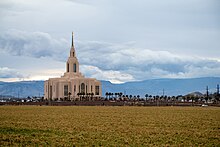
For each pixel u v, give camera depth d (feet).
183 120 344.90
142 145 179.01
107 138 202.28
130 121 328.90
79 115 426.92
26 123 302.45
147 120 343.05
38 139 196.34
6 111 531.09
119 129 252.21
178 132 234.58
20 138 200.23
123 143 184.55
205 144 182.91
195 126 279.69
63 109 615.98
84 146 174.50
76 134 221.46
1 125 281.33
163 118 374.63
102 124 293.64
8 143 182.50
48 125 283.59
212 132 235.40
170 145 179.42
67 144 180.04
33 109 613.11
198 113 483.51
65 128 259.19
